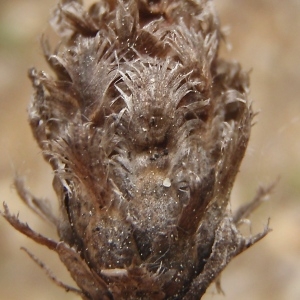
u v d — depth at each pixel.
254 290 0.15
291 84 0.18
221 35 0.05
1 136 0.17
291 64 0.18
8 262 0.15
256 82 0.18
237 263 0.15
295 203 0.15
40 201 0.05
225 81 0.05
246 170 0.14
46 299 0.15
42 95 0.05
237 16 0.19
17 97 0.19
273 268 0.15
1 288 0.15
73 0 0.05
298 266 0.15
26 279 0.15
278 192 0.15
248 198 0.14
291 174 0.16
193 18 0.05
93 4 0.05
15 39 0.20
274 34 0.19
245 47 0.19
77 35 0.05
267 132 0.17
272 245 0.15
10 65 0.19
